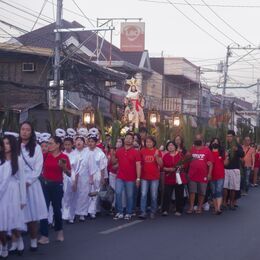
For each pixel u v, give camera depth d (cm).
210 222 1353
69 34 3462
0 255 884
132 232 1177
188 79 4784
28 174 923
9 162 871
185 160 1471
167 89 4525
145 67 4081
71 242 1046
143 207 1382
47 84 2472
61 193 1045
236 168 1631
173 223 1319
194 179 1503
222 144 1767
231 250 1012
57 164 1032
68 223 1280
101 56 3662
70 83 2438
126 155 1355
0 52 2731
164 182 1439
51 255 928
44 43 3356
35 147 934
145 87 4072
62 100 2328
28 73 2722
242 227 1289
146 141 1393
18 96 2705
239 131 2659
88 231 1178
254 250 1019
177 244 1054
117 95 3184
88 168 1328
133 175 1355
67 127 1608
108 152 1528
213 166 1520
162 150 1525
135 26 3856
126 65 3506
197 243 1071
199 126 1945
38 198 938
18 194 880
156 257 934
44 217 948
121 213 1370
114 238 1101
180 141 1503
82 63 2570
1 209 863
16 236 916
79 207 1322
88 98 2834
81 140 1313
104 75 2906
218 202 1517
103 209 1466
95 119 1798
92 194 1341
